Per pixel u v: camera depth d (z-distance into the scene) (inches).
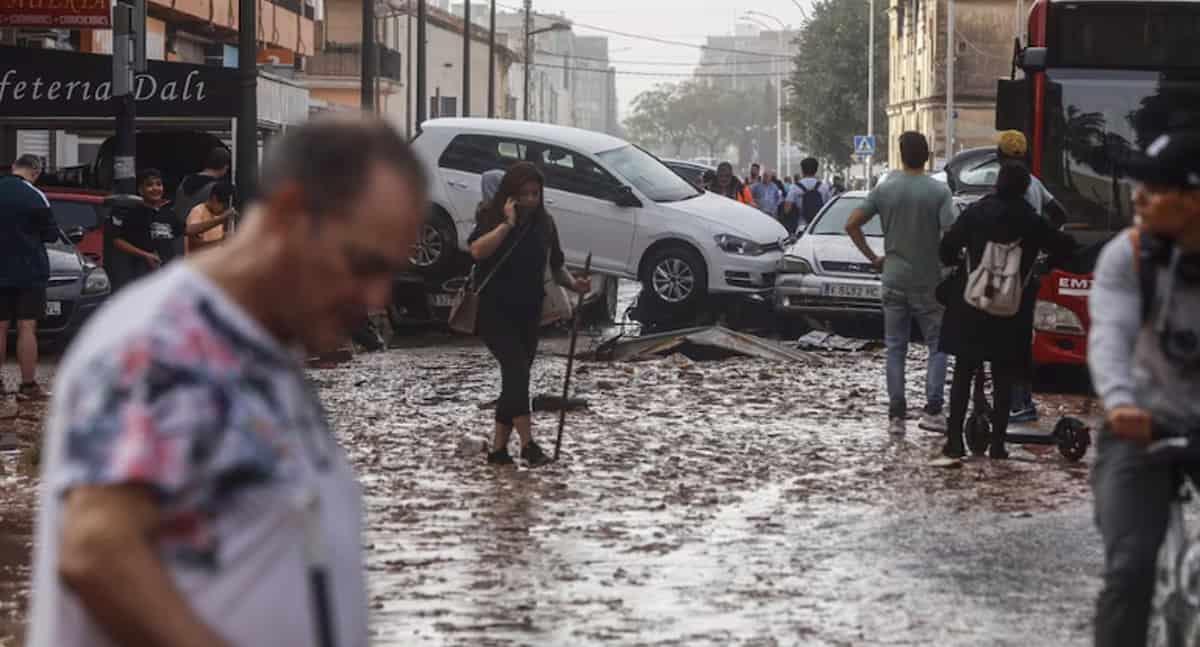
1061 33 730.2
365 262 125.5
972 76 3398.1
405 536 430.9
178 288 124.0
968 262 554.9
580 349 992.2
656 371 856.3
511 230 539.2
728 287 1088.8
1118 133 730.2
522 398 545.3
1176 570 260.4
